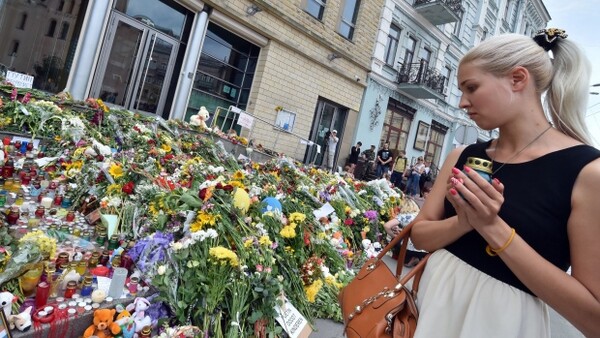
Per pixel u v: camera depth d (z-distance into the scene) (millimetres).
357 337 1229
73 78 7344
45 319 1529
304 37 11359
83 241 2312
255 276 2246
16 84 5547
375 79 14062
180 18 8992
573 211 906
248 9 9789
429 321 1071
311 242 3371
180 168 3939
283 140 11477
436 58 16938
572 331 4094
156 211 2504
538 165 1000
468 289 1045
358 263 4348
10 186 2809
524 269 901
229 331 1951
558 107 1054
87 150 3299
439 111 17766
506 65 1047
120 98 8312
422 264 1252
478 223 950
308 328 2387
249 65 10922
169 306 1940
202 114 7801
